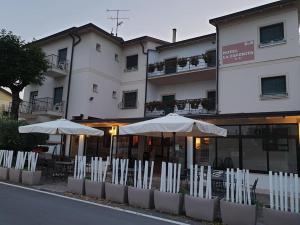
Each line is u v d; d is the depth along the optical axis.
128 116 23.08
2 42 18.98
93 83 22.05
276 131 13.88
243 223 7.01
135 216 7.60
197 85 21.31
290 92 15.71
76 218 6.98
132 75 23.64
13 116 20.05
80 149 20.55
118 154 19.00
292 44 16.08
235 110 17.17
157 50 23.31
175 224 7.07
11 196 9.20
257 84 16.73
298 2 16.03
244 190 7.34
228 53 18.00
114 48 24.09
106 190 9.48
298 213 6.53
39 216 6.94
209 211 7.44
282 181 6.87
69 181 10.51
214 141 15.60
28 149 17.56
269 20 16.95
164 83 22.80
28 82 20.36
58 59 23.73
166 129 9.79
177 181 8.38
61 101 22.77
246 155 14.52
